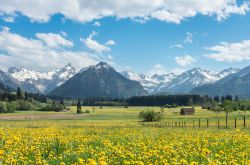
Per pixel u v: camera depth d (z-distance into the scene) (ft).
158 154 62.49
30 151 66.64
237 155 64.69
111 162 55.16
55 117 560.20
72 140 90.22
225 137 107.14
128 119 500.33
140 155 60.75
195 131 162.71
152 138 108.78
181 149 71.56
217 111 642.63
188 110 643.45
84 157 59.36
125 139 105.40
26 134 111.04
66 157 59.82
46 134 111.55
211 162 54.29
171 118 485.97
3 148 65.67
